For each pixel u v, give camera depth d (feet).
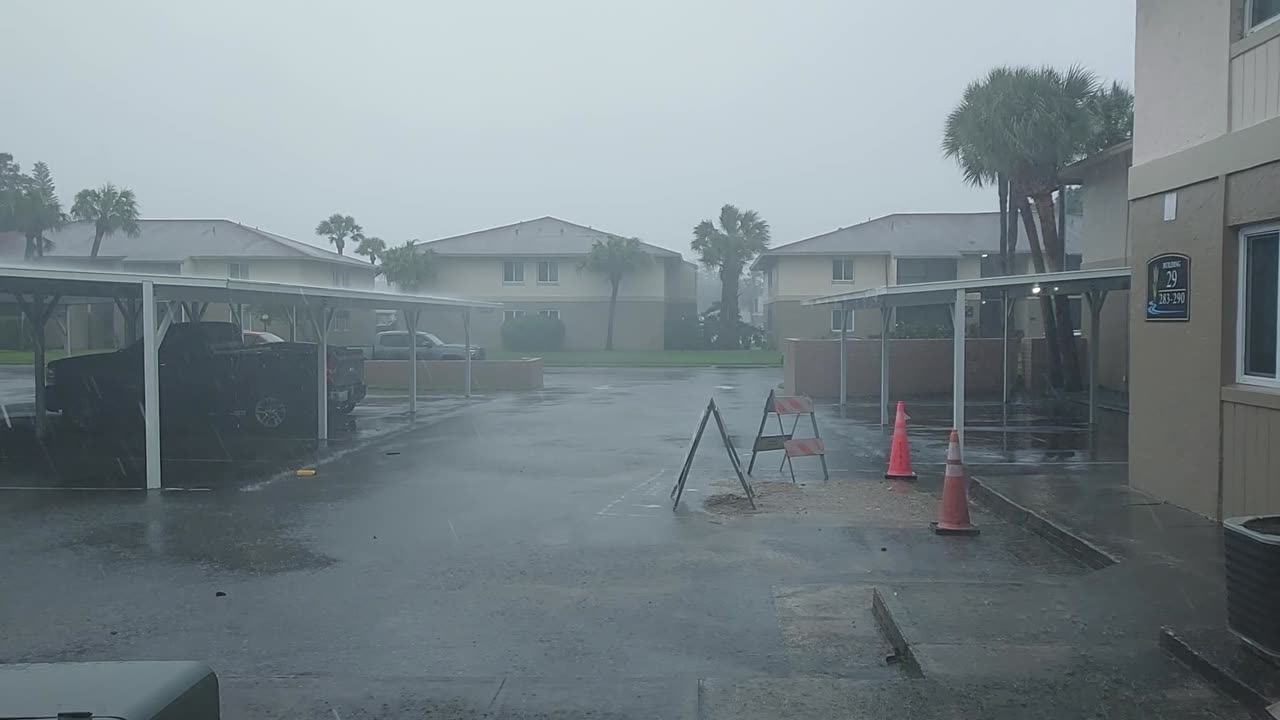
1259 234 27.61
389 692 18.28
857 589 24.98
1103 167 82.74
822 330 164.35
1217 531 27.78
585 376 119.85
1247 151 27.20
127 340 67.31
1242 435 27.73
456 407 77.46
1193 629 18.72
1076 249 143.95
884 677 18.71
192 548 30.14
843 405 74.38
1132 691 16.51
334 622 22.70
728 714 16.08
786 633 21.63
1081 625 19.94
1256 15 27.94
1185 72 30.78
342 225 188.24
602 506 36.35
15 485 41.75
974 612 20.94
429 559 28.60
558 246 177.68
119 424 59.67
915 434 57.77
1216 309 28.96
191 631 22.11
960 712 15.83
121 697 8.82
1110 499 33.01
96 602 24.45
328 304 58.18
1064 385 84.74
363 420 67.67
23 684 9.19
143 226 166.09
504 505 36.70
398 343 119.03
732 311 186.09
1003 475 41.24
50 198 150.10
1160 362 32.37
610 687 18.42
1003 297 58.23
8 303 63.93
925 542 30.07
